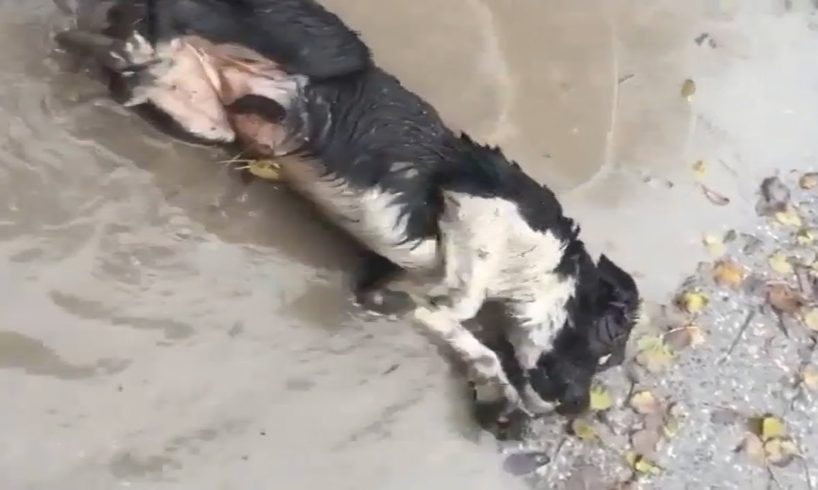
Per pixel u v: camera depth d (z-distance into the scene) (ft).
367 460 6.91
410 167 6.30
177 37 5.65
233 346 6.59
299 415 6.73
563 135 8.50
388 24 7.82
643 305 8.40
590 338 7.14
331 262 7.04
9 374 5.83
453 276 6.55
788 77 9.80
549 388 7.28
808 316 8.81
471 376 7.27
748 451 8.17
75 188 6.21
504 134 8.25
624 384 8.09
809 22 10.14
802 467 8.27
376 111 6.17
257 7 5.73
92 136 6.28
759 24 9.86
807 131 9.66
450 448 7.26
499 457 7.45
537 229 6.47
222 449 6.40
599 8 8.98
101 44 5.78
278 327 6.79
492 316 7.29
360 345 7.08
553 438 7.68
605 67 8.82
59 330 6.02
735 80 9.53
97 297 6.18
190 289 6.49
